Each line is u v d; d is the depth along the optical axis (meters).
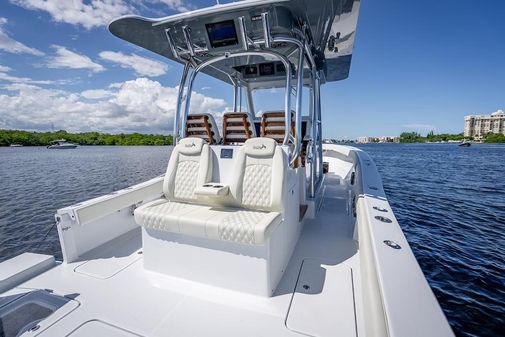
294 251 2.01
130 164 27.14
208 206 1.90
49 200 12.80
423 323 0.74
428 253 5.64
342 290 1.54
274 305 1.42
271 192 1.70
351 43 2.79
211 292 1.54
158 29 2.09
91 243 2.05
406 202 10.27
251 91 4.27
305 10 1.88
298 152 2.12
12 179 18.47
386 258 1.09
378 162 27.66
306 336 1.21
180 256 1.66
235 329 1.26
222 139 2.52
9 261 1.75
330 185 4.21
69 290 1.55
